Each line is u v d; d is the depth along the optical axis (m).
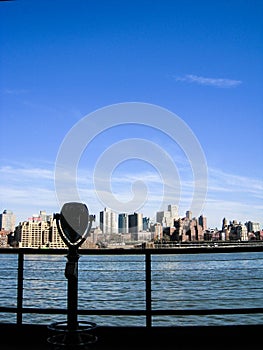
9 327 4.65
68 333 3.39
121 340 4.54
